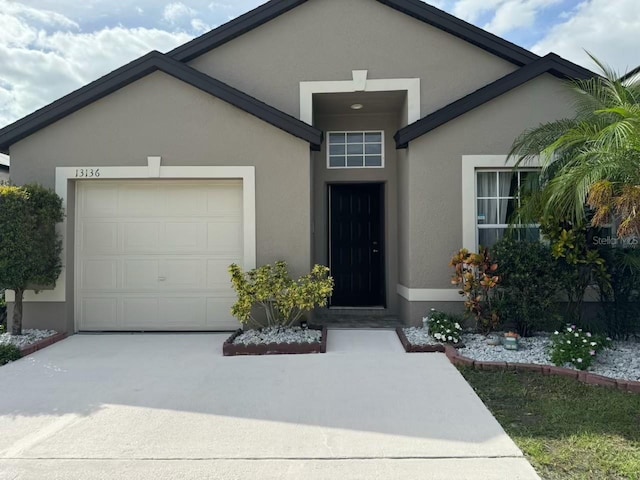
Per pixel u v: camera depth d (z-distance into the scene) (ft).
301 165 25.12
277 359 20.42
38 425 13.73
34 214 22.99
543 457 11.44
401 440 12.52
